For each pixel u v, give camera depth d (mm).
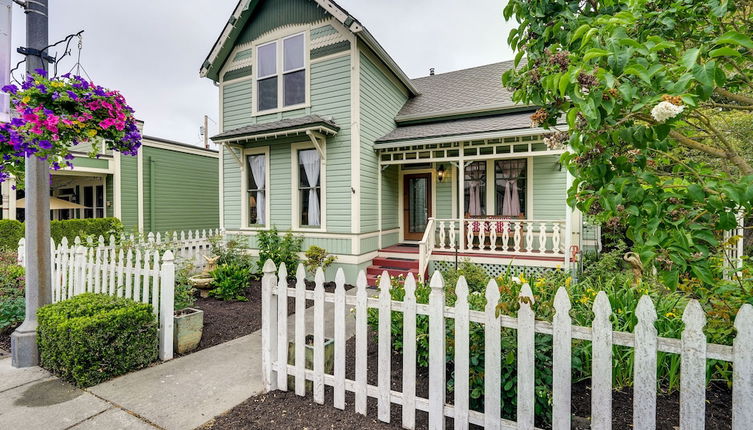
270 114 9078
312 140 7793
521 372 2107
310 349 3078
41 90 2939
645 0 1990
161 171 13273
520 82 2641
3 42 3217
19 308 4508
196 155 14750
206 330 4727
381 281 2561
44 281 3787
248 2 8828
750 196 1587
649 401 1767
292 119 8477
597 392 1888
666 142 2115
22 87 3162
